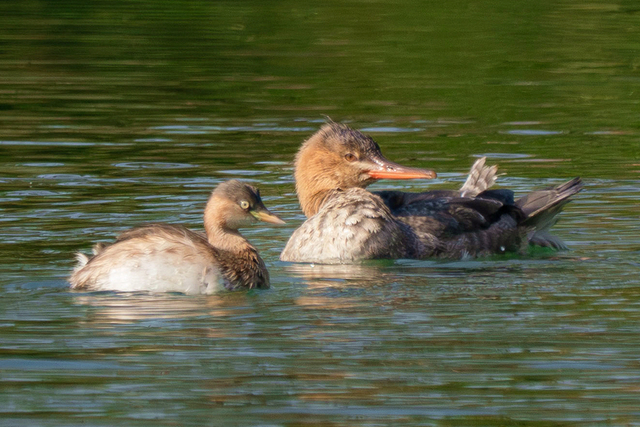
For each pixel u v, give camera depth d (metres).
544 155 20.12
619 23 33.88
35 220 15.02
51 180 17.77
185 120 22.75
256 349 9.53
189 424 7.95
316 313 10.73
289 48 30.30
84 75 26.73
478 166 15.86
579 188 15.03
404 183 18.59
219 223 12.35
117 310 10.77
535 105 24.52
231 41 30.98
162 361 9.21
